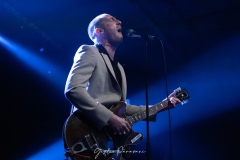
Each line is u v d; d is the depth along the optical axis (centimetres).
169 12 591
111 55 275
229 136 707
